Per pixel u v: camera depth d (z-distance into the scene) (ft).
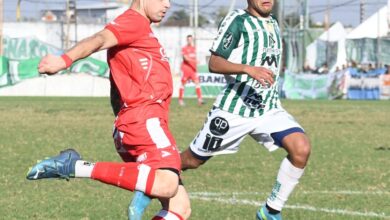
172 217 34.58
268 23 43.80
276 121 43.16
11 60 224.74
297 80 218.59
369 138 96.17
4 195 51.90
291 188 42.27
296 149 41.78
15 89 224.74
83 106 152.97
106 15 321.93
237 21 43.01
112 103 34.99
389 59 232.53
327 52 244.63
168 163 32.78
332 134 101.09
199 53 279.28
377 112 146.20
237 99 43.57
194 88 219.20
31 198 50.83
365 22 273.54
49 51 273.75
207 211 47.01
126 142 33.58
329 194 53.98
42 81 225.15
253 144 87.40
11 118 120.37
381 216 46.01
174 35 300.40
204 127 44.86
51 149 79.20
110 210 47.06
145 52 33.50
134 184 32.19
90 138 90.94
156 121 33.30
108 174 32.27
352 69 219.00
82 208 47.57
